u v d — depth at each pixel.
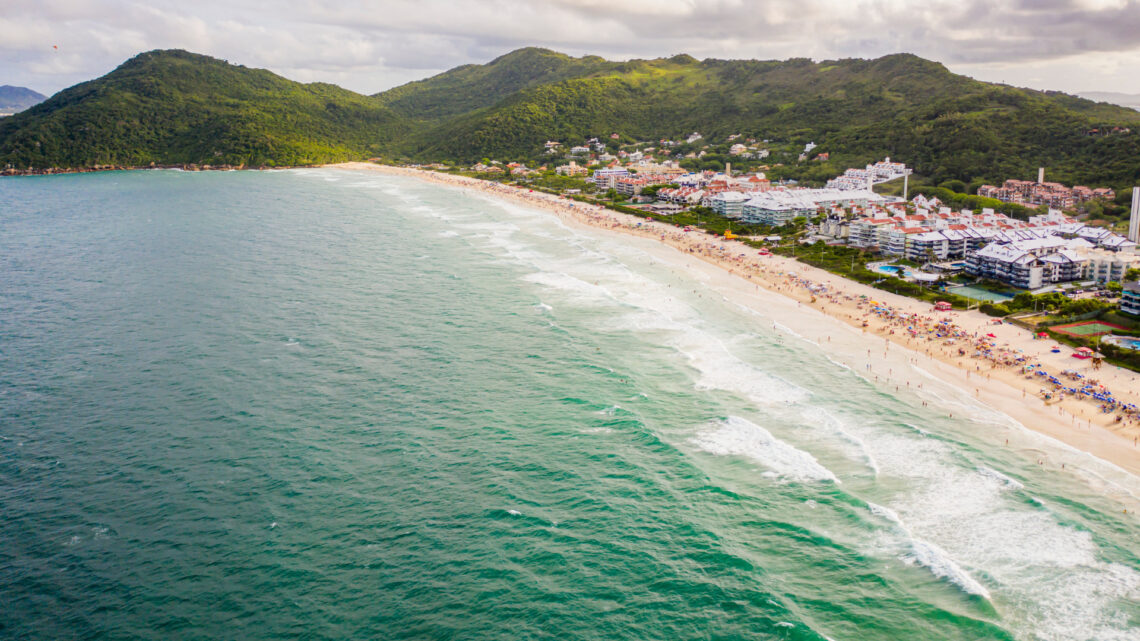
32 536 70.88
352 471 83.06
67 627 59.50
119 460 85.00
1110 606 62.41
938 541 71.25
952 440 90.88
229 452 86.94
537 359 118.12
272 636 58.56
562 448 88.62
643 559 68.19
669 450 87.88
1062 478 82.12
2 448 87.38
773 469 84.06
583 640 58.44
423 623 60.16
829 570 66.94
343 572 66.12
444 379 109.62
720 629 59.75
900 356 120.44
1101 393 102.44
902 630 59.62
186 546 69.62
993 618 60.94
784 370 114.25
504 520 74.06
